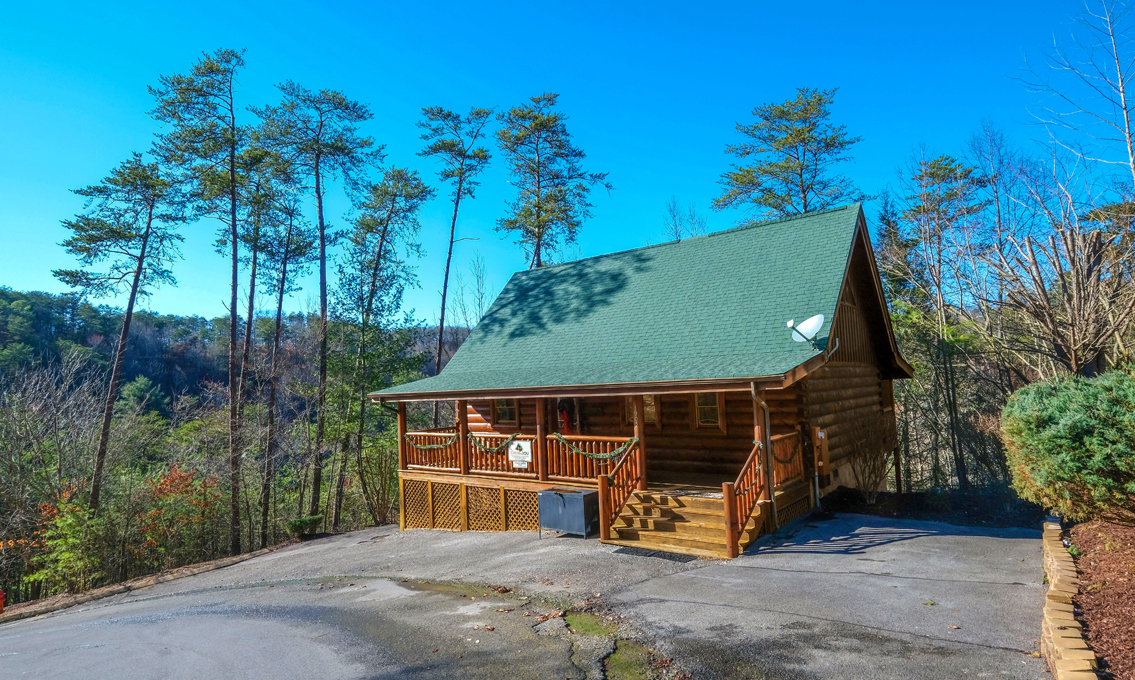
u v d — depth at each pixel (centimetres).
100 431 2405
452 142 3303
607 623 756
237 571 1678
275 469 2717
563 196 3706
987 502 1262
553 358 1630
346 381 2780
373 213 3061
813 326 1160
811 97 3578
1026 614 656
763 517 1127
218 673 717
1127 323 1204
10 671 848
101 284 2358
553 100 3669
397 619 872
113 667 795
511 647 706
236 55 2508
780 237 1620
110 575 2141
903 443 2420
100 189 2328
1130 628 526
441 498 1816
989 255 1402
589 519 1307
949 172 2761
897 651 591
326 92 2688
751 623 702
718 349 1331
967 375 2202
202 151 2458
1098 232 1102
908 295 2894
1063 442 698
